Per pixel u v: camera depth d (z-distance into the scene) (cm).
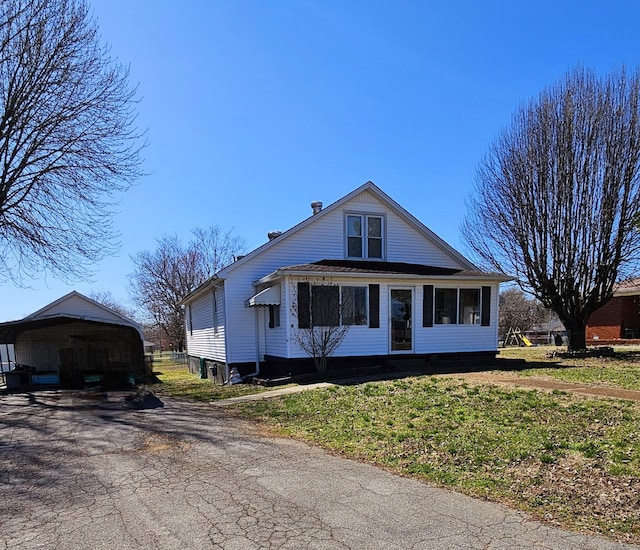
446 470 459
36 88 1264
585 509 351
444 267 1630
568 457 466
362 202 1536
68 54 1280
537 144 1691
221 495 412
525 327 3834
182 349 4078
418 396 845
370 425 662
